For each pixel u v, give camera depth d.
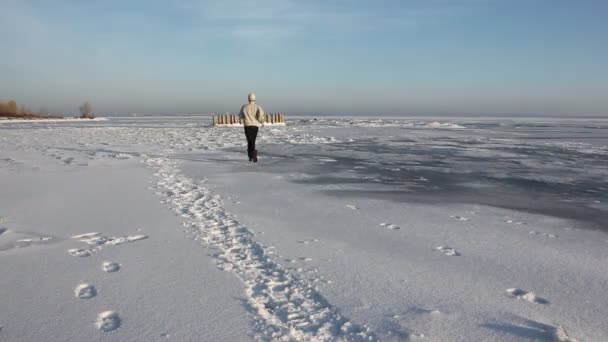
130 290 3.24
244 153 13.98
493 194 7.51
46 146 16.03
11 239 4.47
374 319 2.84
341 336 2.63
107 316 2.83
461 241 4.64
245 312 2.91
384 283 3.44
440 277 3.58
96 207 5.97
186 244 4.38
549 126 46.28
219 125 39.59
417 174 9.84
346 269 3.74
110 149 14.88
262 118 11.41
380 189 7.87
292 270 3.70
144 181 8.20
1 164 10.53
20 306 2.95
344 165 11.31
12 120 77.62
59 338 2.54
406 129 34.62
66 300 3.05
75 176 8.73
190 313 2.88
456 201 6.87
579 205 6.64
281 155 13.74
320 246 4.39
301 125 43.41
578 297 3.21
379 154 14.34
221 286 3.33
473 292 3.28
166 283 3.38
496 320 2.83
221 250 4.21
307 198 6.91
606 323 2.81
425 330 2.69
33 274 3.53
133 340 2.53
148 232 4.80
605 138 24.27
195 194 7.04
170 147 15.97
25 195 6.74
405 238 4.73
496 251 4.30
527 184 8.60
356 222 5.41
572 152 15.35
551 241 4.68
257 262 3.91
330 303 3.08
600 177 9.60
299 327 2.73
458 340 2.57
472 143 19.50
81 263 3.79
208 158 12.44
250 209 6.04
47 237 4.56
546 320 2.84
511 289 3.35
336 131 30.50
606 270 3.78
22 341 2.50
